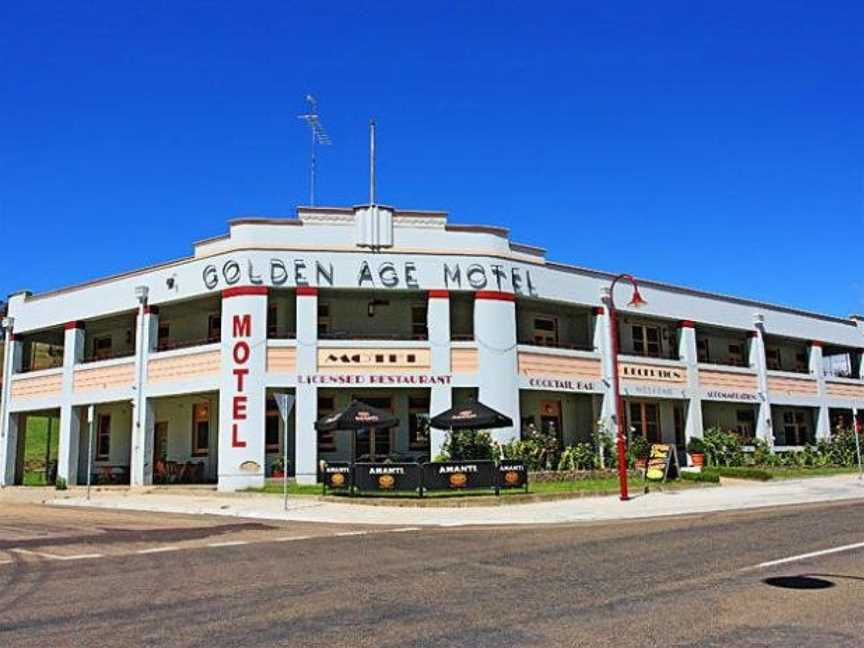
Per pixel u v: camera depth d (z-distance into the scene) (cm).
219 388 2931
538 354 3219
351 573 1125
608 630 745
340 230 3025
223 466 2842
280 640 735
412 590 977
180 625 805
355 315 3219
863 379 4816
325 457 3111
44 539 1609
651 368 3612
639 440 3372
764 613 800
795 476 3291
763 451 3784
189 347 3100
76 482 3322
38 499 2875
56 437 5431
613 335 2617
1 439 3575
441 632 753
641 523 1792
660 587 954
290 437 2984
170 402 3441
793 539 1366
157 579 1095
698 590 927
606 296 3469
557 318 3578
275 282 2948
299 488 2723
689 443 3669
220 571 1162
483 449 2912
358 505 2303
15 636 770
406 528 1816
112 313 3319
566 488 2586
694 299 3884
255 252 2958
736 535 1452
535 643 704
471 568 1149
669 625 759
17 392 3575
